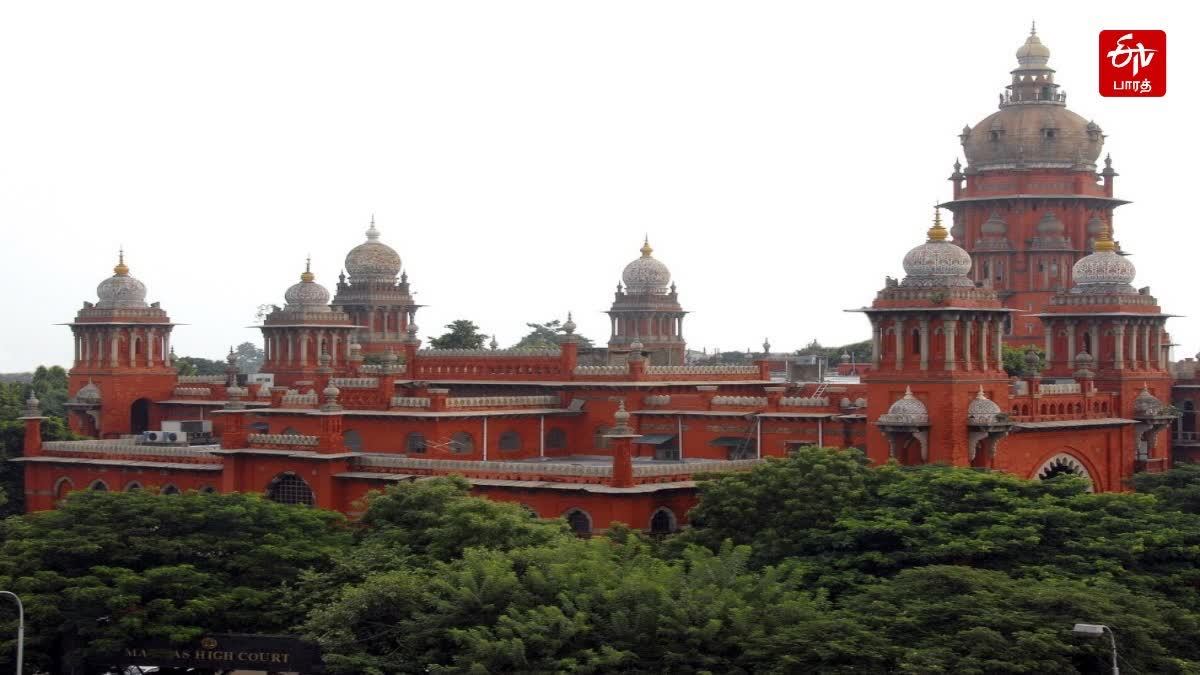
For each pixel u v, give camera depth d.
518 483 76.75
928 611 54.59
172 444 97.56
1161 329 93.06
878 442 78.00
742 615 54.72
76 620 63.81
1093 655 53.22
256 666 63.44
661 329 144.38
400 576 60.31
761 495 66.62
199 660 64.19
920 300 76.62
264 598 65.75
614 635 55.03
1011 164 112.12
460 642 55.59
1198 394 96.25
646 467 75.62
